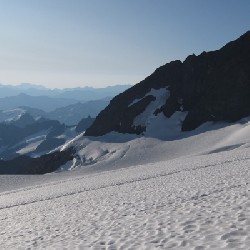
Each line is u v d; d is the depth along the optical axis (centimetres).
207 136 11994
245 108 13050
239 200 1680
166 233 1376
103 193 3362
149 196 2456
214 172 3303
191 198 2022
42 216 2630
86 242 1515
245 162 3781
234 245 1074
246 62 14038
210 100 13938
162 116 15325
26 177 9350
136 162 11394
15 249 1670
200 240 1194
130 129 15188
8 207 3925
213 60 15188
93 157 13300
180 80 16575
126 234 1508
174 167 5050
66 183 6053
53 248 1530
